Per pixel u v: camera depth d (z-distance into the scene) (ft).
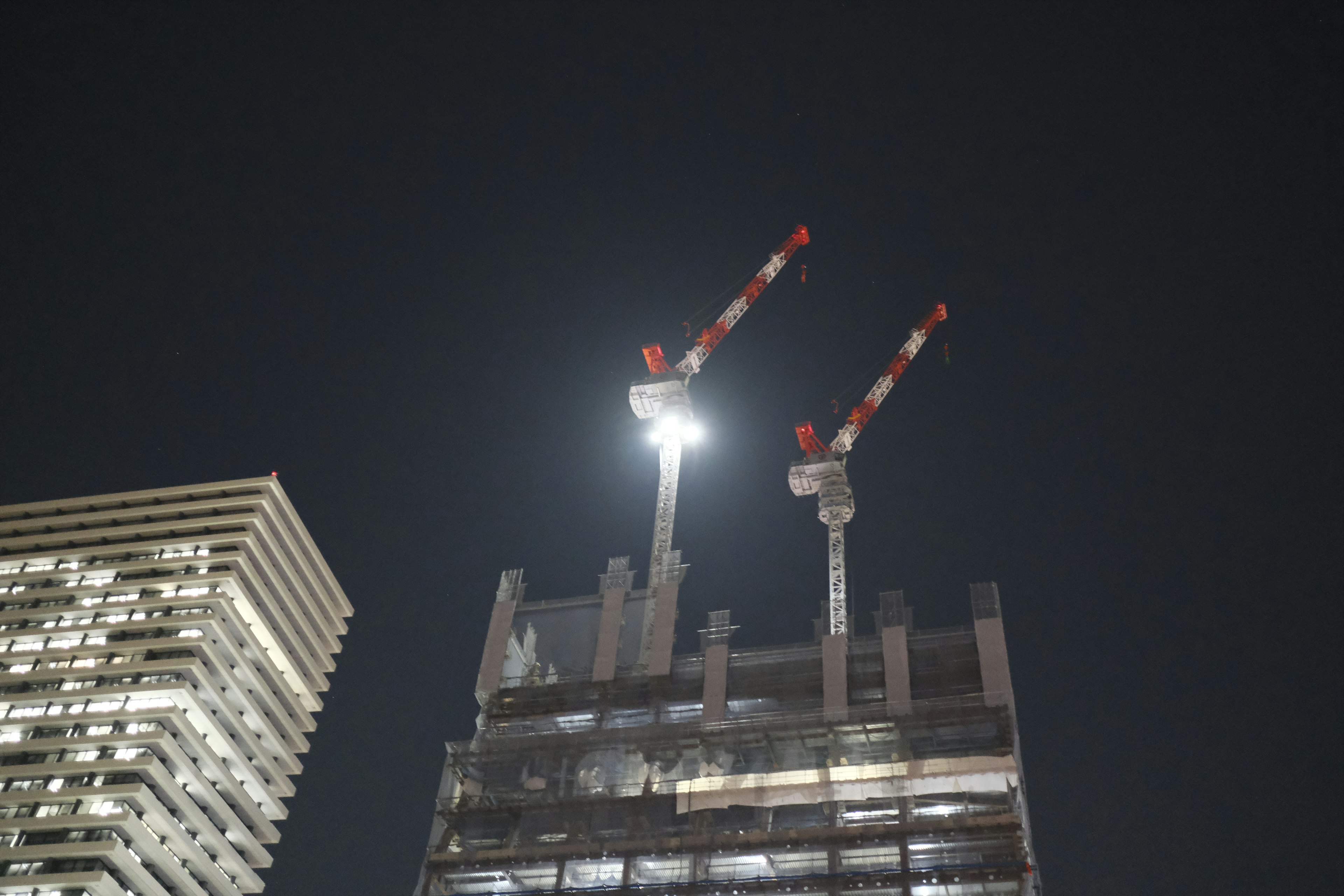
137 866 609.01
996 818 410.11
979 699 452.76
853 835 417.90
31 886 590.96
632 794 454.40
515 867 435.12
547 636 529.86
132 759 646.74
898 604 502.38
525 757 476.13
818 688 483.51
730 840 425.28
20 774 642.22
